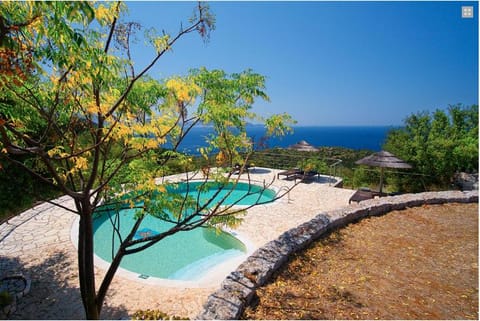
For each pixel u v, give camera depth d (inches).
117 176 161.3
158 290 210.5
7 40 70.7
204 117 141.5
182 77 144.4
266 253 185.9
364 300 147.9
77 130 146.6
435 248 213.3
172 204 157.9
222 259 289.9
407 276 173.6
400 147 597.9
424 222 266.4
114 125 109.7
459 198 322.0
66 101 113.7
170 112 139.6
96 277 226.1
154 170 158.9
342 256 199.2
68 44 78.0
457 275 175.3
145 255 299.3
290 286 159.5
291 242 204.7
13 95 112.5
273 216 376.8
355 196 430.0
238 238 310.8
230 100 153.3
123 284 216.5
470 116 644.1
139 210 161.0
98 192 151.6
